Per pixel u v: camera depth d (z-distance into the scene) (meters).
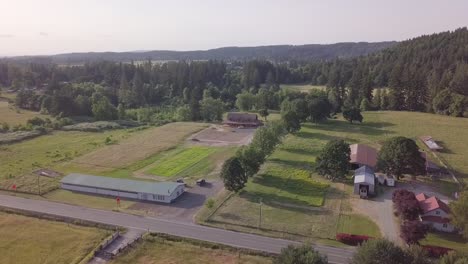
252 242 58.28
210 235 60.47
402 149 82.00
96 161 101.12
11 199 75.06
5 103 191.12
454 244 57.88
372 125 141.25
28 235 59.81
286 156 103.50
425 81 168.62
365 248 43.81
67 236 59.66
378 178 82.62
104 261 52.44
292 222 64.94
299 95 186.00
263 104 185.38
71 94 183.62
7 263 52.00
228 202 73.50
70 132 135.25
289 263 41.44
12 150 110.25
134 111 175.62
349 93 181.38
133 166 97.19
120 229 62.09
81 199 75.75
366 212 69.06
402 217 63.69
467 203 55.97
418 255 43.78
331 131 132.88
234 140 124.19
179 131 137.62
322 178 86.12
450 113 154.38
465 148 108.88
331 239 59.31
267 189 79.81
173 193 74.88
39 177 87.75
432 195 76.75
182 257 53.75
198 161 100.88
